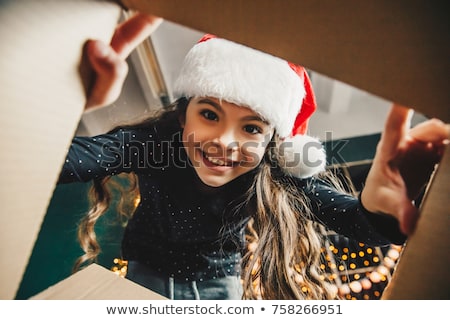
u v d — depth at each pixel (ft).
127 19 1.34
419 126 1.33
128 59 4.36
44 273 3.54
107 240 3.86
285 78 2.05
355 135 5.63
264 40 1.07
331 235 3.92
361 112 5.64
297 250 2.81
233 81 1.99
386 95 1.07
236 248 2.91
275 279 2.66
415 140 1.34
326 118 5.72
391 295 1.25
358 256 3.83
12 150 0.97
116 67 1.19
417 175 1.39
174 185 2.66
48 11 1.03
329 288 3.13
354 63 1.03
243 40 1.09
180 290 2.70
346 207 2.21
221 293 2.75
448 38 0.89
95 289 1.60
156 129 2.58
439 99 0.99
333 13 0.94
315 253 2.81
